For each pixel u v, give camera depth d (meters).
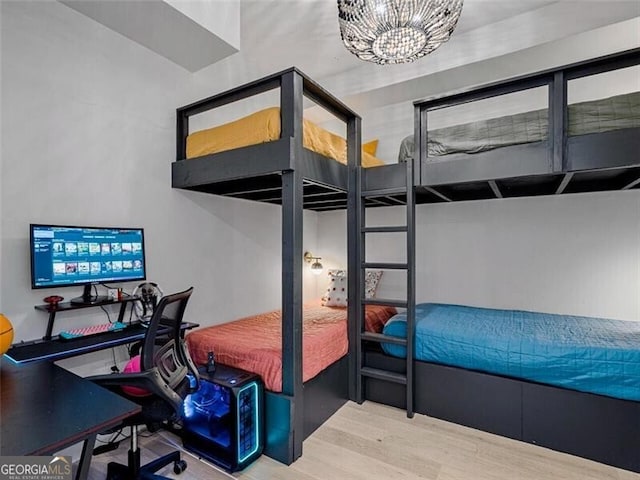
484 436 2.42
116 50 2.45
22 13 2.01
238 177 2.36
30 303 2.03
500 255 3.58
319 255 4.73
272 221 3.89
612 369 2.12
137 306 2.51
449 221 3.83
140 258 2.46
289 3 2.70
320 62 3.61
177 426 2.43
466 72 3.32
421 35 1.94
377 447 2.29
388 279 4.14
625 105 2.01
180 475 2.01
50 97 2.12
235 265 3.41
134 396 1.75
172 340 1.93
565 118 2.11
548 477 2.00
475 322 2.90
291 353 2.16
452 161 2.52
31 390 1.35
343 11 1.95
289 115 2.15
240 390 2.06
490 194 3.29
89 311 2.33
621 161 1.98
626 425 2.08
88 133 2.31
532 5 2.80
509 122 2.32
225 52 2.67
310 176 2.34
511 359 2.38
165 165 2.78
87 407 1.21
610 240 3.12
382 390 2.92
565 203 3.29
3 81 1.94
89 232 2.19
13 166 1.97
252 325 3.10
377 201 3.61
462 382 2.57
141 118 2.62
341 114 2.90
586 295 3.21
